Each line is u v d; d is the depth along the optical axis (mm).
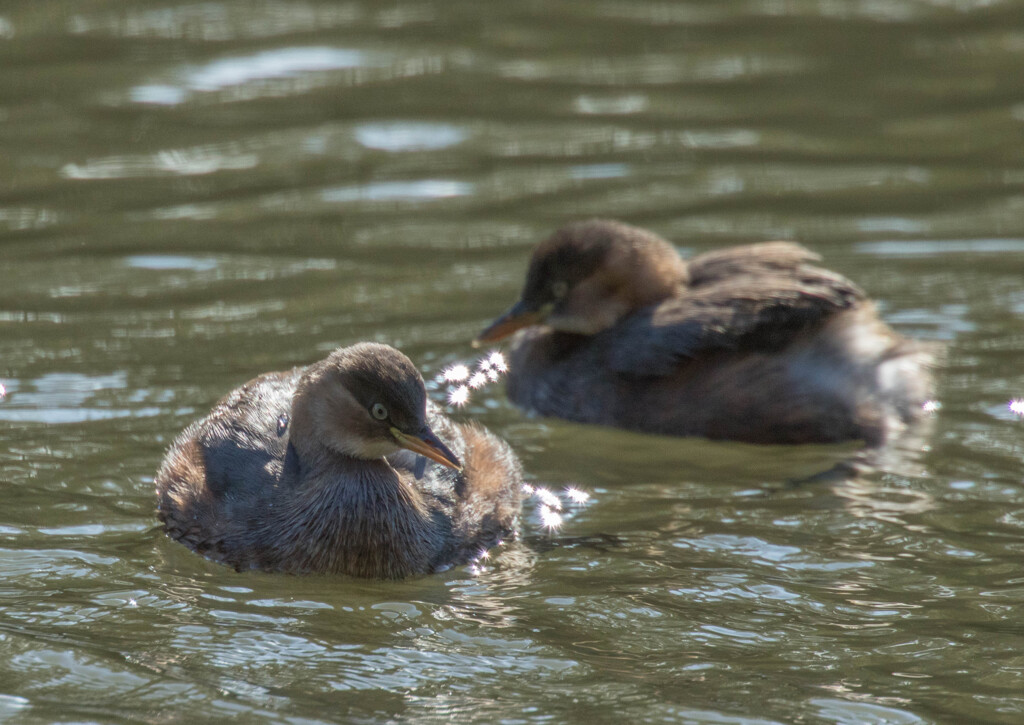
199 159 19859
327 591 9797
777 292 13016
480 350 14320
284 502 10203
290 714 7914
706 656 8695
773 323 12852
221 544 10203
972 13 26266
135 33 24797
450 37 24984
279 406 11047
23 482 11250
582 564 10195
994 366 13875
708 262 14258
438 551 10297
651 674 8445
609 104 22141
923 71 23484
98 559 10062
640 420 13219
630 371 13227
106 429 12219
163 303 15242
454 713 7945
